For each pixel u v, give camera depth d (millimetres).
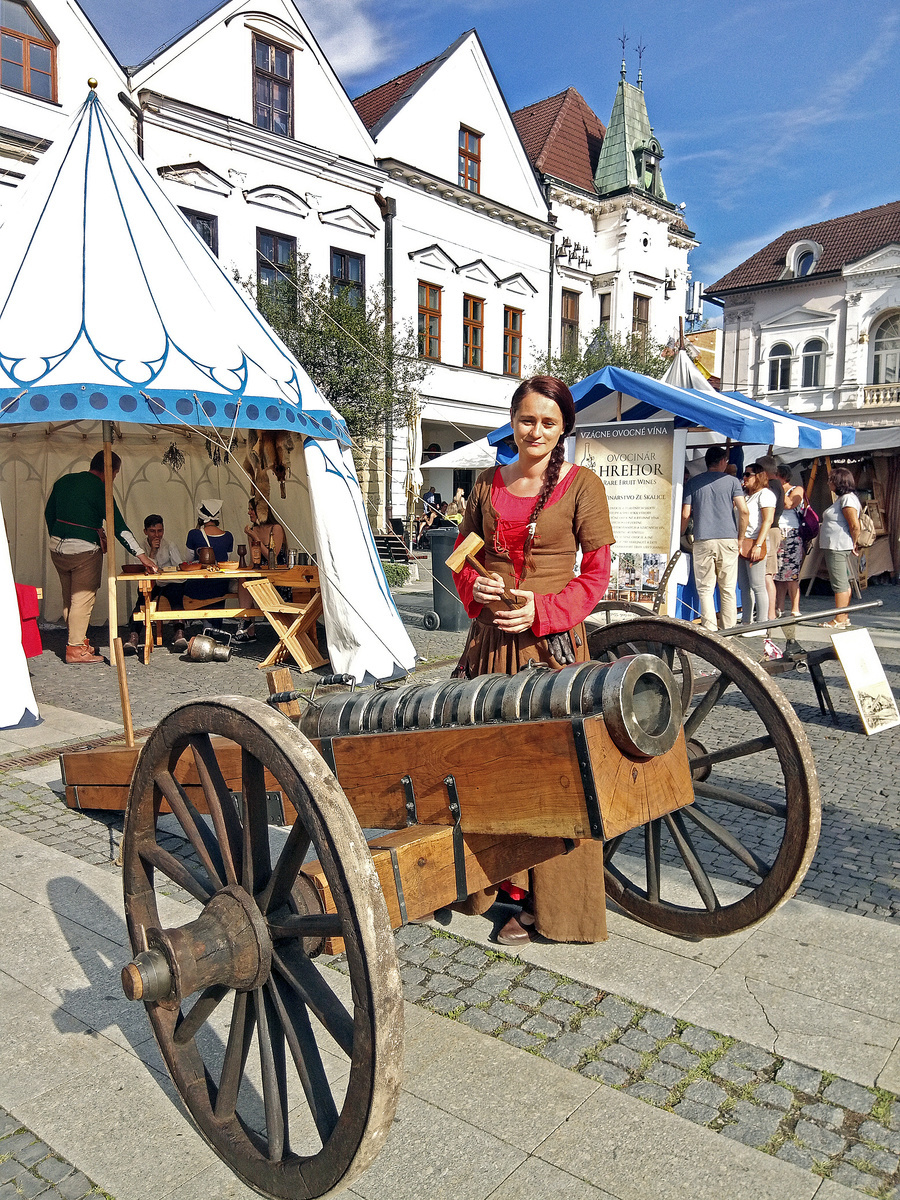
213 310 7531
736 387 32500
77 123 8008
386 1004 1510
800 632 9562
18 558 10305
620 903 3197
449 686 2285
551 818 2041
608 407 9812
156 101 16344
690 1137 2113
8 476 10047
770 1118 2188
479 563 2812
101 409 6289
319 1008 1731
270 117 18641
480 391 24125
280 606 8242
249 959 1815
